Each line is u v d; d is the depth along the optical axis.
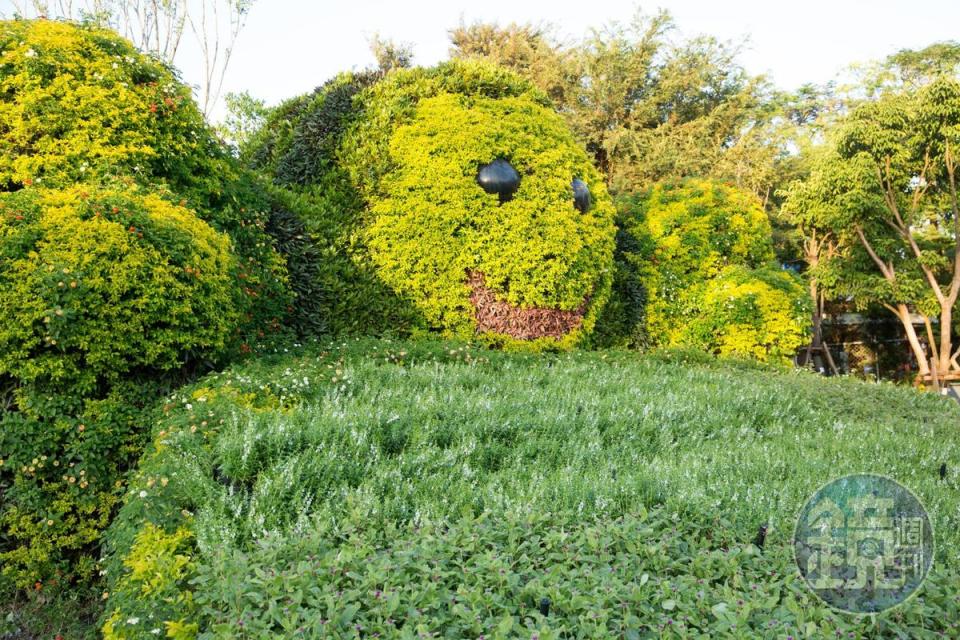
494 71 9.87
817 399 8.22
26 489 4.71
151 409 5.26
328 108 9.53
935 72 22.98
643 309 11.72
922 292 18.98
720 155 23.98
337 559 2.88
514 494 4.05
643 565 3.06
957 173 19.11
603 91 24.02
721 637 2.59
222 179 7.41
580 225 9.38
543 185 9.12
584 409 6.17
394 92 9.30
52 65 6.18
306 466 4.04
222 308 5.85
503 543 3.33
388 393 5.73
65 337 4.75
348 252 8.68
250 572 2.93
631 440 5.57
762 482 4.44
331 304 8.44
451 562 3.10
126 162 6.27
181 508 3.79
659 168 22.44
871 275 19.42
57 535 4.77
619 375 8.19
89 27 6.84
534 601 2.80
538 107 9.66
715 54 25.73
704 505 3.80
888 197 19.12
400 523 3.64
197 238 5.69
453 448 4.71
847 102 24.86
